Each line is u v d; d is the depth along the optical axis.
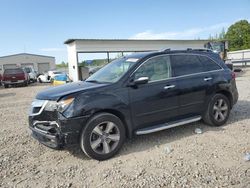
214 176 3.95
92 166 4.55
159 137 5.77
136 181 3.93
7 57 54.53
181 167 4.29
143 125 5.27
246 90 11.86
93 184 3.94
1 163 4.81
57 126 4.56
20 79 23.56
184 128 6.30
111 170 4.34
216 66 6.47
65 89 5.01
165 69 5.63
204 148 5.03
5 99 14.06
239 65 35.75
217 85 6.25
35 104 4.95
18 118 8.41
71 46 23.95
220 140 5.41
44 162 4.80
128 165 4.49
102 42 23.72
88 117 4.61
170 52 5.83
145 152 5.00
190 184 3.76
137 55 5.74
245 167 4.19
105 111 4.88
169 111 5.56
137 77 5.22
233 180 3.81
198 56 6.25
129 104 5.04
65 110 4.50
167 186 3.75
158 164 4.45
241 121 6.71
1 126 7.40
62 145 4.58
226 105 6.45
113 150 4.84
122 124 4.96
